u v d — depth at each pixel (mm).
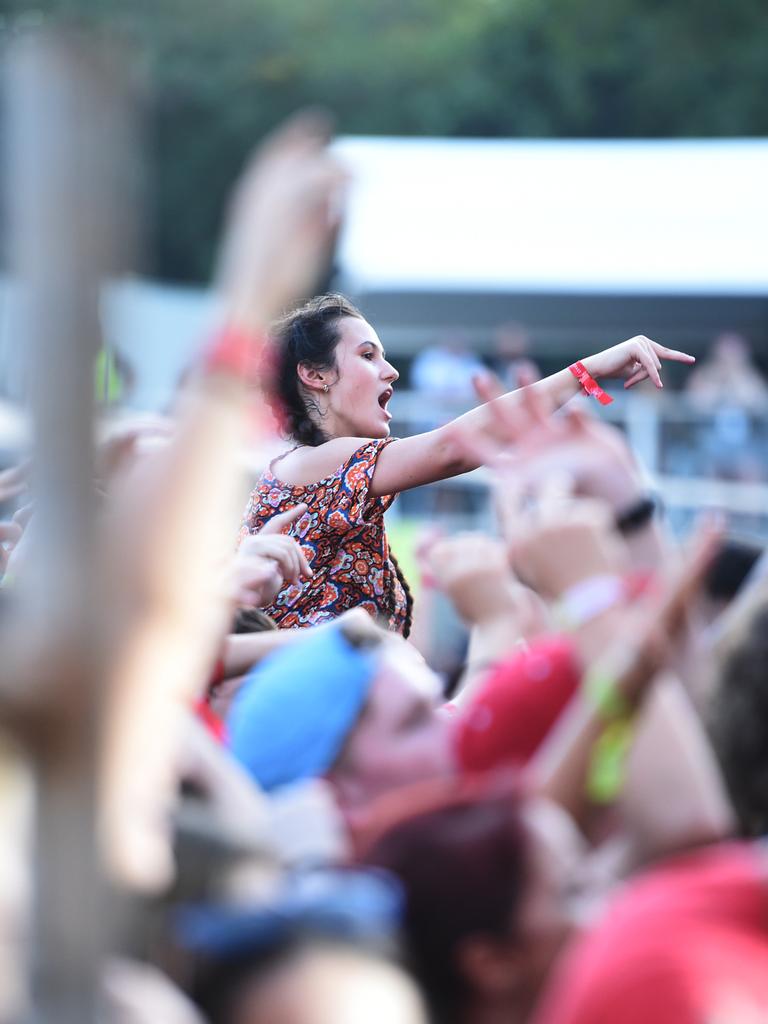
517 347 39156
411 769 6801
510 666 6715
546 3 74750
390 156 40719
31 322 3703
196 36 71688
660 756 6047
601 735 5848
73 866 3881
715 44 74438
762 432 30875
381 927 5008
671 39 74375
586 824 6051
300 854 5883
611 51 75250
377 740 6859
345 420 12266
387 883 5336
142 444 6277
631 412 30828
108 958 4031
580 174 40844
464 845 5324
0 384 13156
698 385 37031
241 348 4418
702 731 6559
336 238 4535
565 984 5129
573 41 74750
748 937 4977
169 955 5090
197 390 4402
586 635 6184
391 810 5910
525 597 7551
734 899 5051
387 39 73688
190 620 4219
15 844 4445
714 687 6578
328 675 6945
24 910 4371
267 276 4449
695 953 4848
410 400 31797
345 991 4738
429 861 5320
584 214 40312
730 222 40062
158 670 4137
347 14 74125
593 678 5898
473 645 7500
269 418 12500
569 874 5438
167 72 70750
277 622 11781
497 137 76375
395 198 40062
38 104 3602
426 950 5266
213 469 4336
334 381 12242
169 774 5828
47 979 3861
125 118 3662
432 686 7230
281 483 11914
